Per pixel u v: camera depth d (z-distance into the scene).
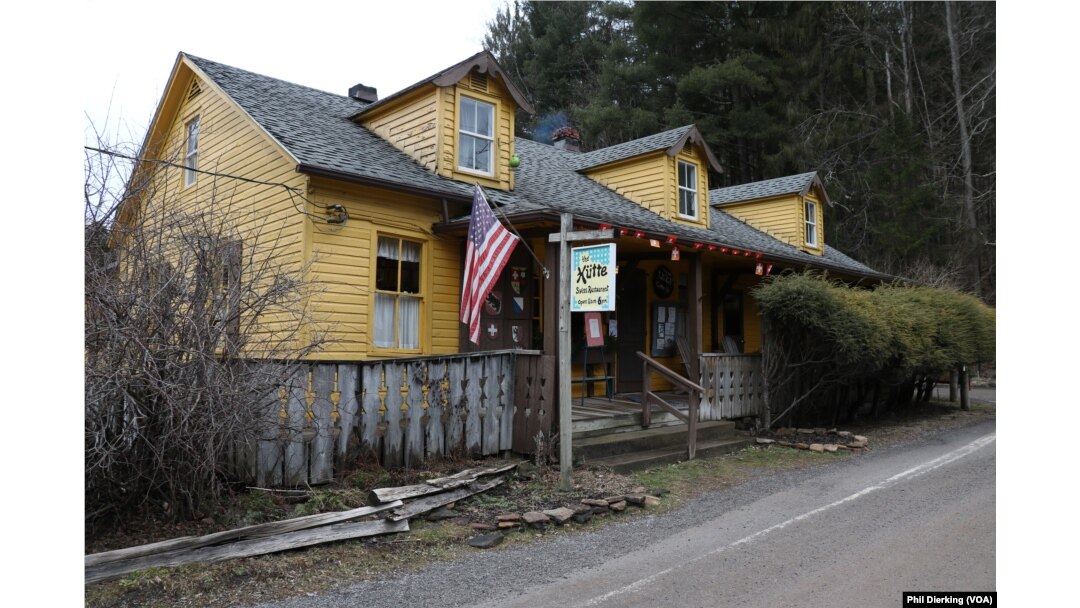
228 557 4.91
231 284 5.52
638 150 14.26
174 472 5.41
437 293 9.90
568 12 36.16
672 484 7.82
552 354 8.15
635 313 13.51
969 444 10.73
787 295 10.69
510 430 8.07
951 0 30.41
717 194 20.64
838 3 30.23
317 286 8.50
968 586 4.69
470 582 4.84
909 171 27.41
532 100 35.56
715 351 15.80
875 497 7.30
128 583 4.42
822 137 28.83
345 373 6.51
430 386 7.26
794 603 4.44
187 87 11.89
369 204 9.23
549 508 6.57
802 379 12.13
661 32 29.36
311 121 10.70
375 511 5.83
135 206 5.73
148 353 4.96
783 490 7.69
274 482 5.96
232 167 10.43
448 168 10.44
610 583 4.82
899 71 33.12
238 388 5.26
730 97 29.72
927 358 12.39
